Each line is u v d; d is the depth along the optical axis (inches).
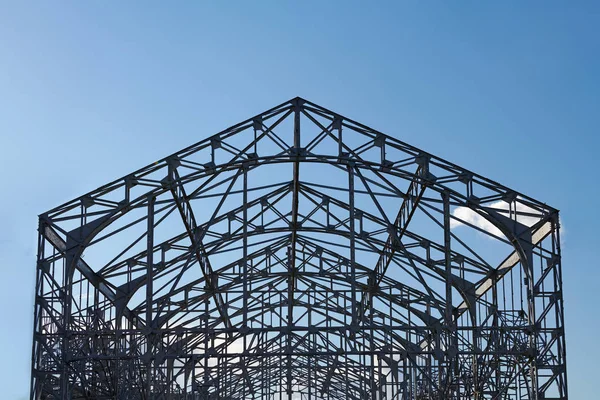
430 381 1215.6
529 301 1170.0
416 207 1240.8
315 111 1197.7
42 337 1121.4
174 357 1123.3
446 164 1184.2
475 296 1456.7
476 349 1332.4
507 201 1182.9
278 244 1604.3
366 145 1196.5
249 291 1649.9
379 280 1555.1
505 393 1295.5
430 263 1402.6
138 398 1341.0
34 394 1101.1
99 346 1316.4
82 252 1171.3
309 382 1659.7
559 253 1163.9
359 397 2047.2
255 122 1190.3
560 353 1141.1
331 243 1434.5
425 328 1141.1
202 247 1405.0
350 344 1701.5
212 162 1175.0
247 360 1838.1
